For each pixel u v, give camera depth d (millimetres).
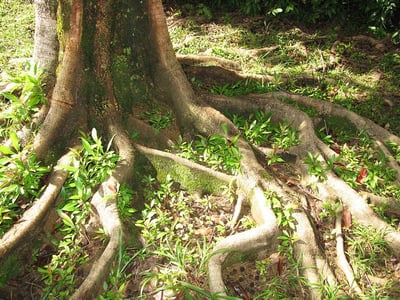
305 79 6719
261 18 8398
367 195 4754
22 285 4043
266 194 4387
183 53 7250
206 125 4961
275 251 4168
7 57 6539
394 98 6609
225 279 4023
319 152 5023
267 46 7730
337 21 8258
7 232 4059
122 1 4711
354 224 4527
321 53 7492
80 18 4523
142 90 5070
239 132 4945
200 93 5656
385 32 7949
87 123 4816
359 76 7070
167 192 4539
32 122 4691
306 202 4684
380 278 4141
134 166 4598
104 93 4832
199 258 4008
